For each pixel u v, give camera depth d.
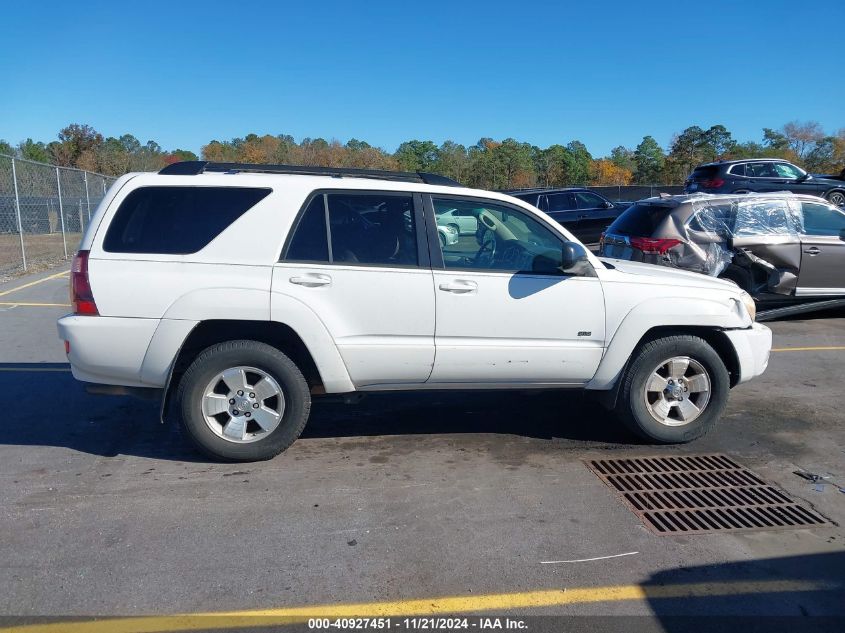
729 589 3.34
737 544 3.78
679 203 8.96
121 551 3.60
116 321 4.46
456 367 4.85
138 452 4.98
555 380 5.05
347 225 4.74
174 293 4.47
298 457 4.93
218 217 4.61
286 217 4.64
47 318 10.04
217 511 4.07
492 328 4.83
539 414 5.98
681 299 5.07
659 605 3.21
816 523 4.03
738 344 5.25
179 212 4.61
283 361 4.65
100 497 4.23
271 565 3.49
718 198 9.09
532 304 4.87
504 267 4.93
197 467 4.71
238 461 4.77
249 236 4.59
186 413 4.62
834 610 3.19
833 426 5.70
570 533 3.87
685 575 3.46
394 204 4.82
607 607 3.19
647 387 5.12
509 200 5.01
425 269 4.76
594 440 5.37
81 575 3.37
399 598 3.23
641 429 5.15
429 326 4.75
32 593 3.21
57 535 3.76
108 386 4.65
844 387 6.79
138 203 4.59
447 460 4.93
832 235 9.30
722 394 5.19
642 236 8.97
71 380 6.80
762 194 9.27
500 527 3.93
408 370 4.81
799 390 6.69
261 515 4.03
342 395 4.98
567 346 4.96
